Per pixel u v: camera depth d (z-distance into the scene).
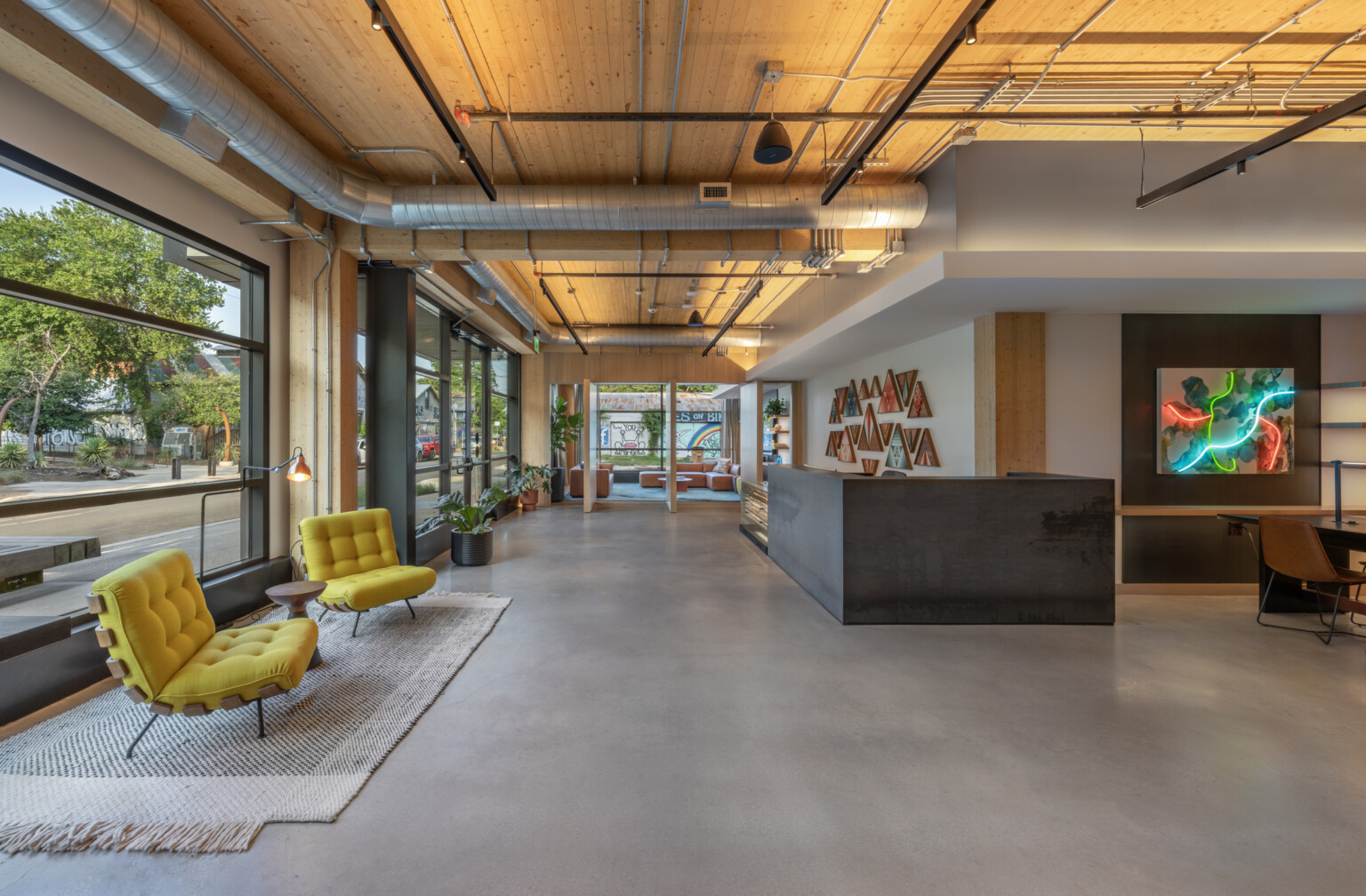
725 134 4.64
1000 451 5.69
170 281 4.20
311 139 4.61
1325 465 5.78
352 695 3.29
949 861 2.03
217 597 4.40
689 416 20.48
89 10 2.44
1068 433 5.73
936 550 4.57
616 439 15.88
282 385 5.29
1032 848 2.10
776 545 6.77
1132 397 5.75
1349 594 4.81
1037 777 2.53
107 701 3.23
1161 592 5.51
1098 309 5.60
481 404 10.33
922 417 7.15
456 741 2.82
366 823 2.23
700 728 2.95
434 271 6.33
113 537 3.80
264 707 3.15
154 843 2.09
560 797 2.38
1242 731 2.93
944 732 2.91
